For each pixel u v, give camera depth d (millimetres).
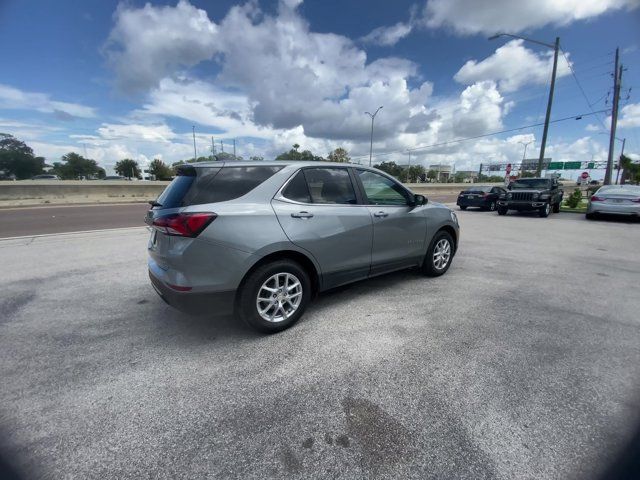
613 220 12914
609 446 1898
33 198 20891
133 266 5711
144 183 25703
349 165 3883
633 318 3594
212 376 2564
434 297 4207
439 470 1756
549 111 18750
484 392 2359
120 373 2609
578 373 2584
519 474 1729
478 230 10133
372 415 2148
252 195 3035
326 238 3408
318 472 1747
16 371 2637
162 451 1880
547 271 5441
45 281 4875
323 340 3104
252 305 3014
